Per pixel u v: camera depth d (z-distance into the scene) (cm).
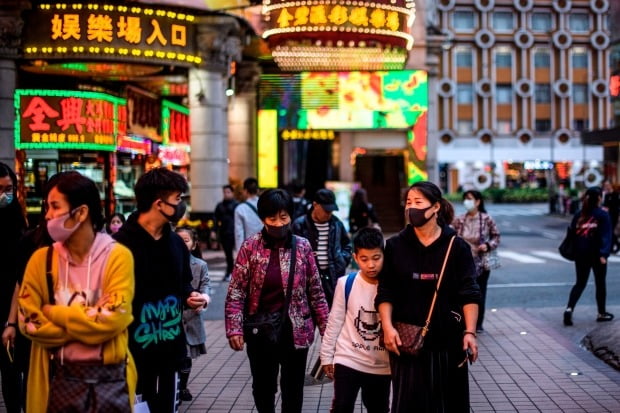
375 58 1752
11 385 581
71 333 375
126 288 389
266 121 2678
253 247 550
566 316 1048
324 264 743
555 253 2139
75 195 385
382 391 514
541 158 6631
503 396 707
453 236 476
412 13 1339
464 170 6650
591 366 816
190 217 2119
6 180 568
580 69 6669
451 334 468
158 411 466
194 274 665
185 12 1912
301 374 562
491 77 6581
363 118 2652
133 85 2261
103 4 1797
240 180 2617
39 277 391
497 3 6538
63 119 1975
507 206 5875
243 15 2022
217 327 1094
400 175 3166
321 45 1359
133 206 2233
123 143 2167
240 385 768
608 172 3158
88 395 385
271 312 545
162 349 459
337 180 2780
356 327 504
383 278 479
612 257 1948
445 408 466
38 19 1791
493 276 1628
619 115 2786
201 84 2009
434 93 2702
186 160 2830
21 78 2006
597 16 6606
